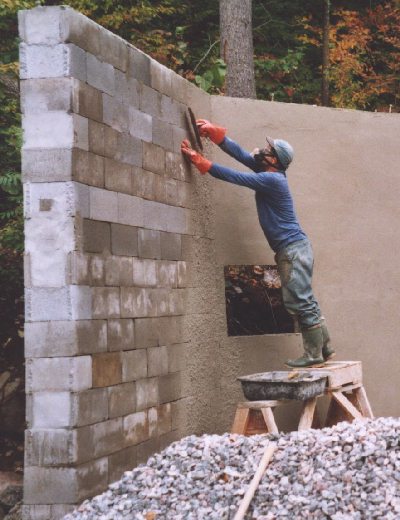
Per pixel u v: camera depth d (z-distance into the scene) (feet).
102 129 14.92
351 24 38.34
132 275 15.93
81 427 13.78
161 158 17.52
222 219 20.66
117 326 15.23
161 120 17.60
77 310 13.78
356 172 22.49
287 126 21.80
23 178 13.91
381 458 13.79
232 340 20.56
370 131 22.75
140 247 16.33
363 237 22.44
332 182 22.20
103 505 13.55
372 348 22.30
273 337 21.11
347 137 22.47
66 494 13.55
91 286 14.29
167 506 13.52
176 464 14.84
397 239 22.82
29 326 13.78
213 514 12.94
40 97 13.94
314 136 22.09
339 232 22.17
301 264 19.08
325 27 37.63
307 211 21.85
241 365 20.62
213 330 19.99
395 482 13.24
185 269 18.61
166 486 14.11
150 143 16.99
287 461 14.15
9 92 24.09
